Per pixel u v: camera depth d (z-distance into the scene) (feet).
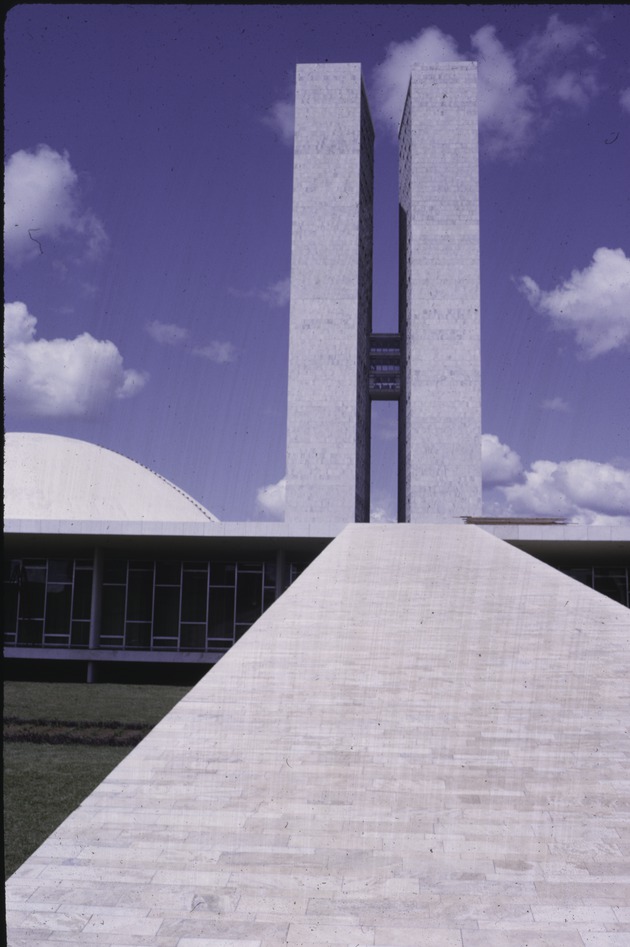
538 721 22.74
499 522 86.02
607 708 23.94
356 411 166.71
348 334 167.94
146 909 13.26
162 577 86.74
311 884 14.07
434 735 21.52
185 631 85.81
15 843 27.68
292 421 166.30
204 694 25.03
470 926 12.88
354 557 57.00
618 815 16.87
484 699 24.72
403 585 45.68
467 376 163.94
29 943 12.26
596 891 13.94
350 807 17.08
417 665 28.63
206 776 18.61
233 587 86.48
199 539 79.36
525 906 13.47
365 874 14.42
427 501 161.17
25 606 86.79
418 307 166.40
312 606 39.50
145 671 88.69
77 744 45.09
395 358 195.11
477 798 17.62
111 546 84.79
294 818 16.55
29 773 38.04
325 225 170.91
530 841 15.67
